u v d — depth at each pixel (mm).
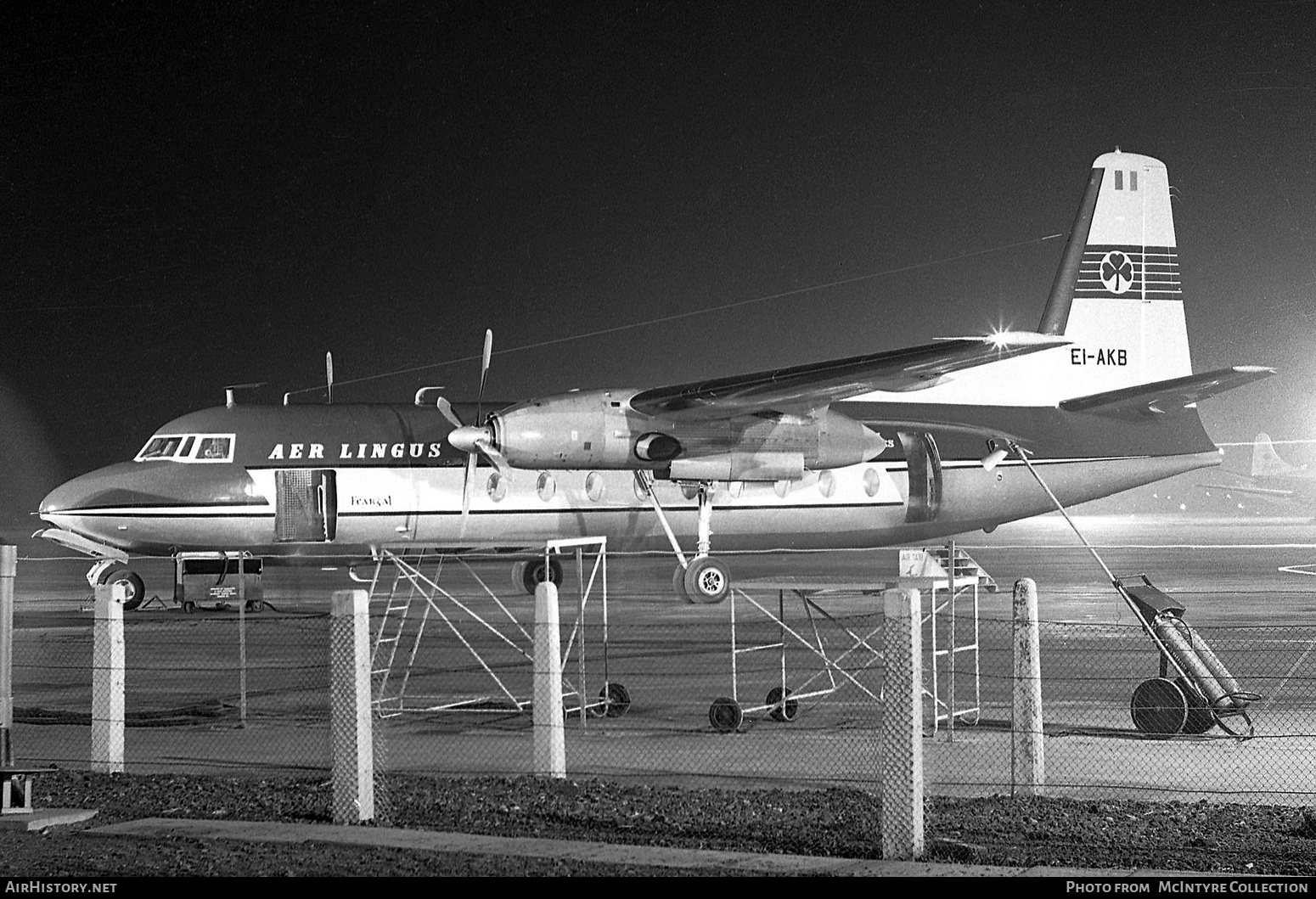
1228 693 11781
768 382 21875
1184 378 27141
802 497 26812
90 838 7980
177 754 10930
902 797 7621
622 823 8359
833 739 11461
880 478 27297
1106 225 29672
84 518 24156
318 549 25594
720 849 7805
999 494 28266
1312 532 67312
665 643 17875
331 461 24812
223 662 16828
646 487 24078
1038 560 43969
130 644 18781
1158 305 29906
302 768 10289
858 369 21375
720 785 9539
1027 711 9562
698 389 22469
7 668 8945
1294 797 9234
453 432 23094
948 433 28000
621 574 36469
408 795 9227
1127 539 61125
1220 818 8539
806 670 15461
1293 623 20375
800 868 7156
